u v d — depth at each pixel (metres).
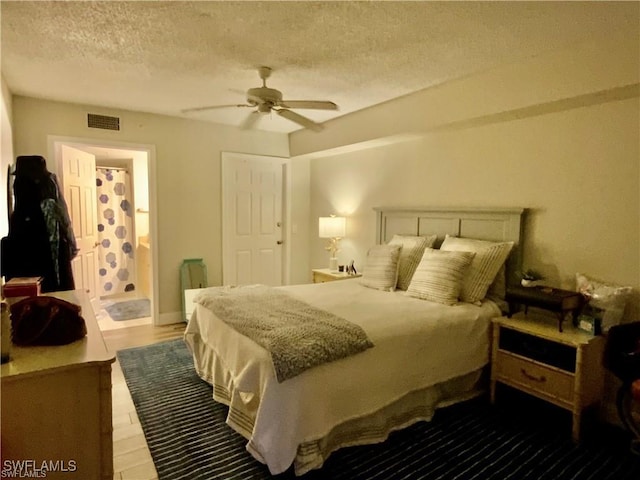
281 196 5.44
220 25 2.21
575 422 2.27
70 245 3.29
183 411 2.59
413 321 2.46
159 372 3.21
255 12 2.06
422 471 2.01
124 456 2.12
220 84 3.25
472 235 3.38
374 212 4.50
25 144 3.67
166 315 4.56
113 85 3.29
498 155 3.20
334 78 3.08
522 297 2.63
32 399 1.35
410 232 3.96
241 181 5.05
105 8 2.02
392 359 2.27
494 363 2.69
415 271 3.28
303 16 2.10
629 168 2.45
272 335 2.09
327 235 4.67
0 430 1.26
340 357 2.06
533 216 2.97
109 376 1.44
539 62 2.60
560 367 2.36
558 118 2.80
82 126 3.92
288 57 2.66
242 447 2.21
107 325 4.50
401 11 2.03
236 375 2.22
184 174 4.58
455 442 2.27
